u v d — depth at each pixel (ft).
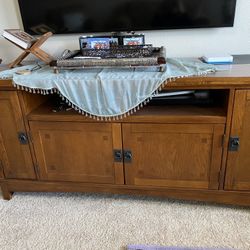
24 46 4.38
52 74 3.84
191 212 4.25
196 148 3.91
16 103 4.01
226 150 3.82
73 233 3.96
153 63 3.60
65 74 3.80
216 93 4.18
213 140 3.80
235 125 3.63
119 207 4.44
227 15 4.51
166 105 4.09
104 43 4.62
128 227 4.02
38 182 4.62
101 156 4.22
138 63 3.62
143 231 3.93
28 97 4.10
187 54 5.02
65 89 3.66
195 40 4.90
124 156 4.13
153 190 4.35
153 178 4.25
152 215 4.23
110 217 4.23
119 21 4.76
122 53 4.05
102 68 3.94
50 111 4.17
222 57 4.23
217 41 4.85
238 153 3.81
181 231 3.90
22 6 4.82
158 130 3.86
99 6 4.68
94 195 4.76
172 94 4.02
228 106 3.53
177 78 3.43
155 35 4.95
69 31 4.95
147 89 3.51
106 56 3.94
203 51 4.96
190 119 3.69
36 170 4.53
